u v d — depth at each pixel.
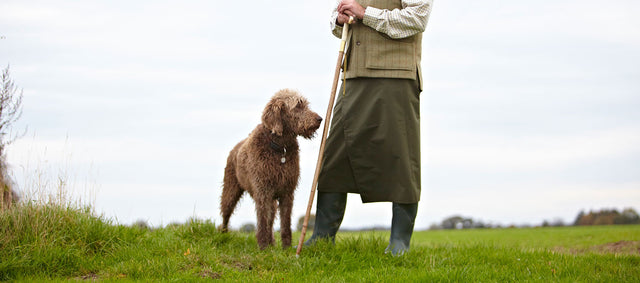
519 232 11.02
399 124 4.77
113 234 4.88
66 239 4.62
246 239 5.64
